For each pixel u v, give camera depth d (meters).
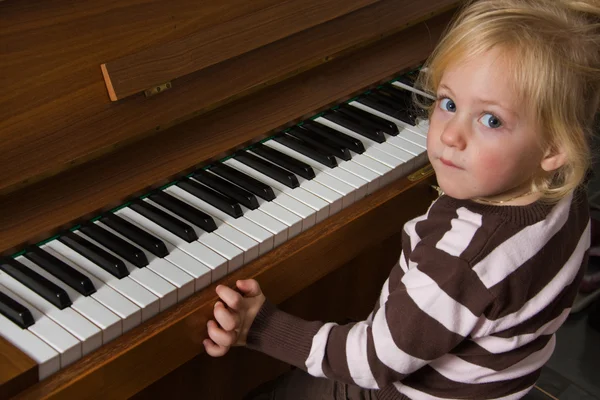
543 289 1.28
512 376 1.35
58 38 1.30
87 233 1.37
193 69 1.49
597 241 2.50
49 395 1.14
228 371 1.85
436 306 1.23
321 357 1.35
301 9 1.69
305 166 1.60
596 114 1.41
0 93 1.25
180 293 1.31
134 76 1.40
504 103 1.18
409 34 2.02
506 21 1.18
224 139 1.59
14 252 1.31
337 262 1.57
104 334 1.21
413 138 1.78
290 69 1.70
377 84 1.93
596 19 1.27
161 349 1.28
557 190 1.26
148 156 1.48
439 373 1.35
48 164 1.32
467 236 1.25
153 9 1.42
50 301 1.24
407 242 1.40
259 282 1.41
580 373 2.27
